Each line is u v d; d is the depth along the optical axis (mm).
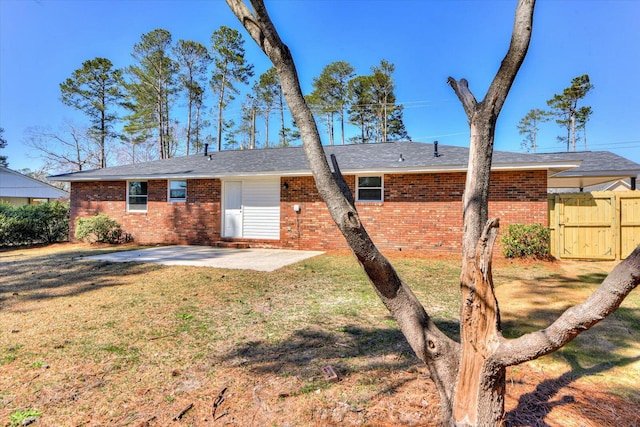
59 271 7324
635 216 8430
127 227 13117
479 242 1662
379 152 12203
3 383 2730
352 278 6672
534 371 2902
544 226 8656
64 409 2381
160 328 3971
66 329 3936
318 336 3744
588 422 2162
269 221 12000
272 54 1811
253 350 3383
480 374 1693
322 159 1805
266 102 35875
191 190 12484
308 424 2207
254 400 2496
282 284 6164
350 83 33000
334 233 10945
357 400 2467
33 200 24547
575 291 5664
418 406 2363
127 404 2445
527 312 4562
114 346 3461
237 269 7555
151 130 29484
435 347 1885
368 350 3359
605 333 3768
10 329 3938
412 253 9922
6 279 6582
